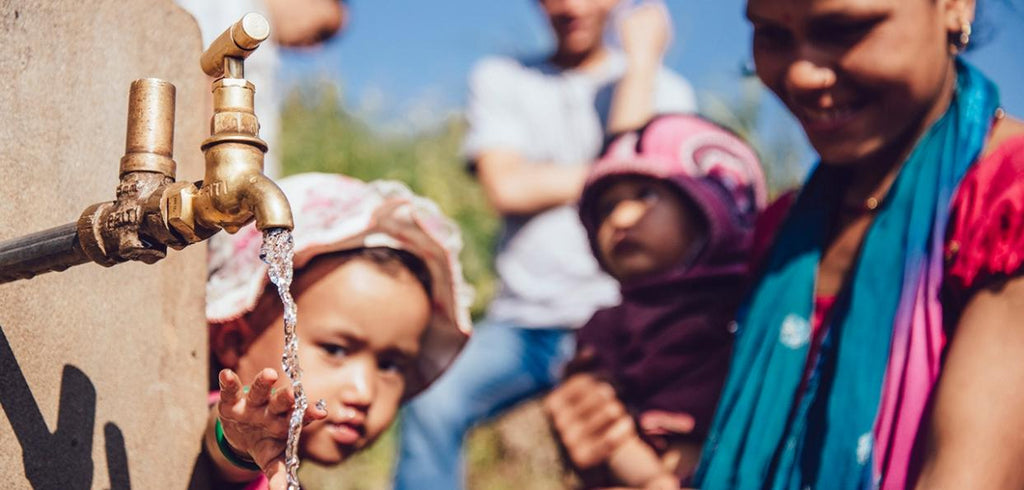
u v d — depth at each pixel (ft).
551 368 12.64
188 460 6.34
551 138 13.67
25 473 5.35
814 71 6.72
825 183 7.54
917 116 6.89
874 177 7.18
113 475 5.87
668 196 9.20
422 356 7.57
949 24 6.87
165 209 4.83
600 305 12.81
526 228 13.14
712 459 7.28
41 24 5.60
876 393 6.58
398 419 13.78
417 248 7.14
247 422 5.64
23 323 5.38
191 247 6.51
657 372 8.89
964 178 6.64
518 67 13.99
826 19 6.64
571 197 13.17
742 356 7.44
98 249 4.89
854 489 6.52
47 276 5.53
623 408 8.99
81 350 5.72
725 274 9.01
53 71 5.66
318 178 7.29
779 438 7.04
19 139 5.43
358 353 6.95
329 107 17.35
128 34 6.18
